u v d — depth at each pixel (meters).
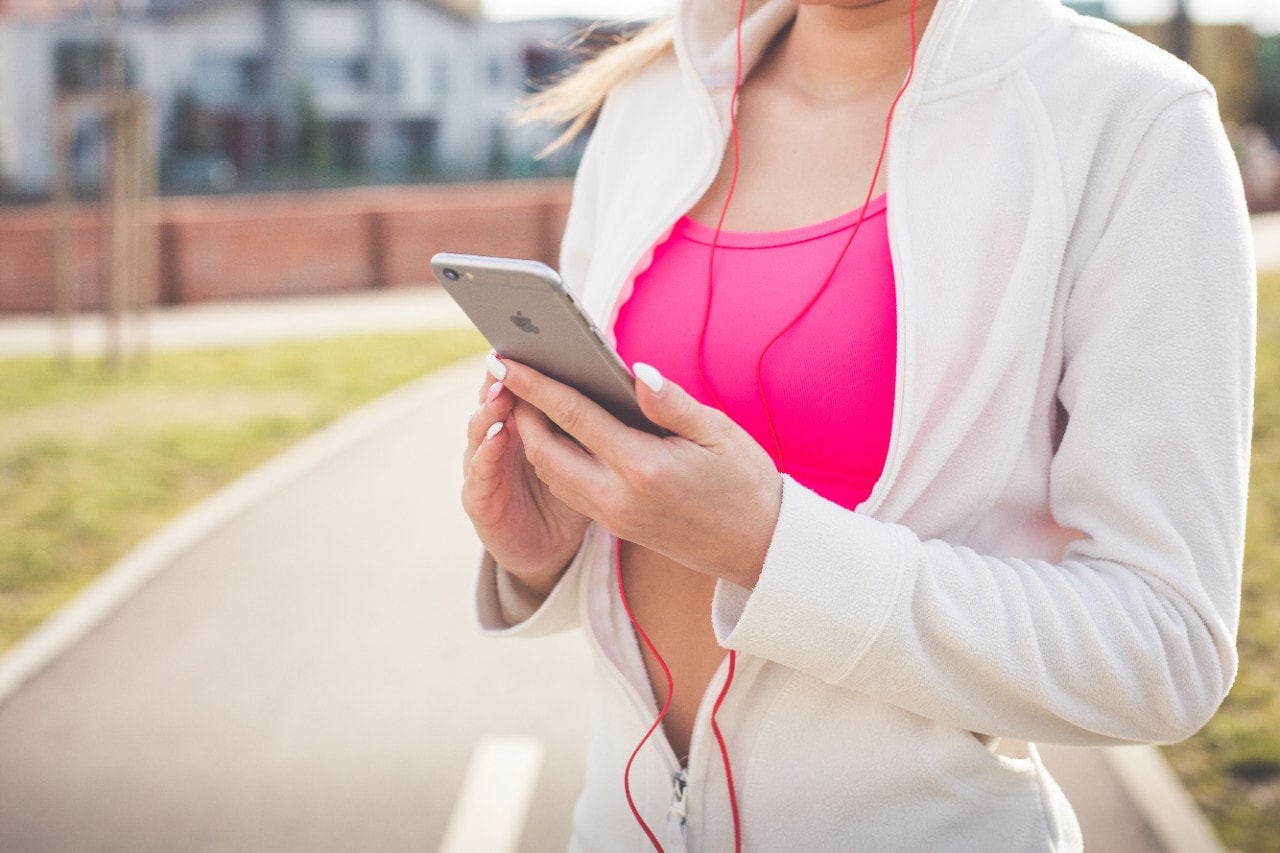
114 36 10.56
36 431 8.59
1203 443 0.94
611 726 1.23
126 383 10.60
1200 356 0.95
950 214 1.04
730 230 1.17
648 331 1.19
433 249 18.92
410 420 8.86
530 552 1.21
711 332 1.13
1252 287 0.98
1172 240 0.96
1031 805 1.10
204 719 3.90
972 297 1.02
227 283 17.38
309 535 5.93
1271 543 5.26
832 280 1.08
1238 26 26.16
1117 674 0.94
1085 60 1.03
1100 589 0.96
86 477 7.35
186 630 4.70
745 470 0.93
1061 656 0.94
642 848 1.19
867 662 0.96
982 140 1.05
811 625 0.95
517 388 0.96
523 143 57.47
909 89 1.06
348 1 55.09
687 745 1.19
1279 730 3.56
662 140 1.28
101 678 4.27
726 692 1.09
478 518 1.16
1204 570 0.94
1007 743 1.19
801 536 0.94
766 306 1.10
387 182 54.38
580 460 0.96
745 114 1.23
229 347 12.80
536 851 3.04
